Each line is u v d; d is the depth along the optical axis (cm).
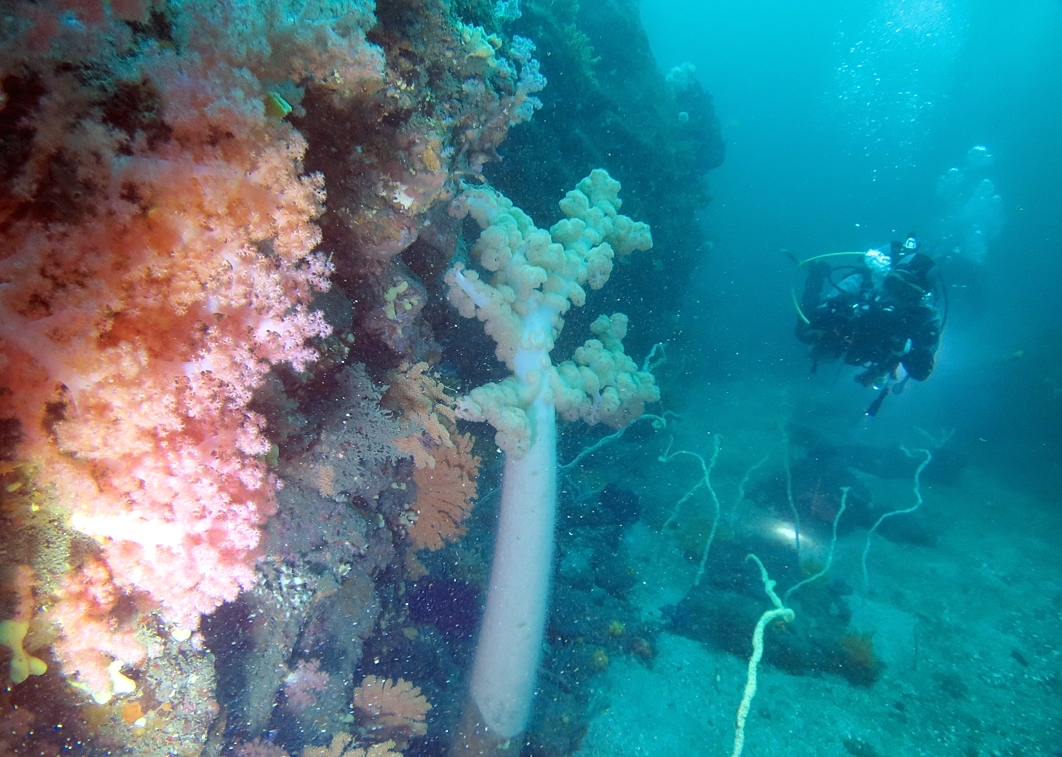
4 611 133
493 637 304
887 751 421
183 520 145
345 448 248
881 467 1088
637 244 372
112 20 122
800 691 469
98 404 131
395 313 259
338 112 191
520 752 321
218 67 135
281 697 219
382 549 270
